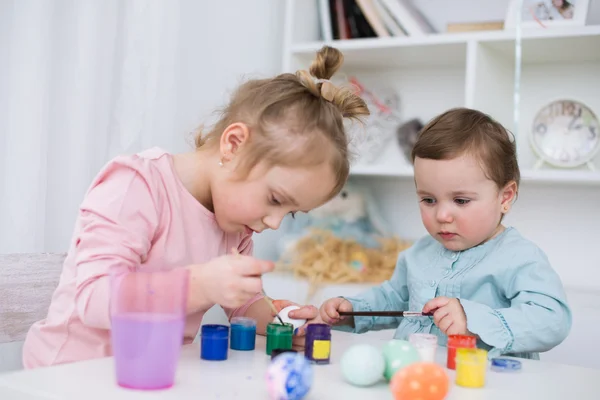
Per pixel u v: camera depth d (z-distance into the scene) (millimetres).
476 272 1412
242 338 975
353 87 1318
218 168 1116
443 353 1062
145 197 1080
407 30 2207
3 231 1543
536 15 2055
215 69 2160
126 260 979
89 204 1034
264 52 2383
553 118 2137
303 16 2379
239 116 1101
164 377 726
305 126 1034
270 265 918
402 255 1630
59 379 733
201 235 1171
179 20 1919
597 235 2193
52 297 1163
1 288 1155
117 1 1790
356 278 2168
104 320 906
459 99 2387
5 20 1571
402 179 2439
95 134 1754
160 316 727
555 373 940
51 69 1659
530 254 1379
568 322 1293
